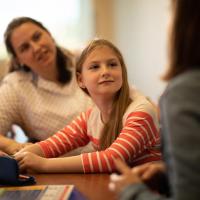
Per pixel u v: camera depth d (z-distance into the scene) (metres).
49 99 1.84
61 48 1.94
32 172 1.12
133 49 3.80
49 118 1.81
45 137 1.83
